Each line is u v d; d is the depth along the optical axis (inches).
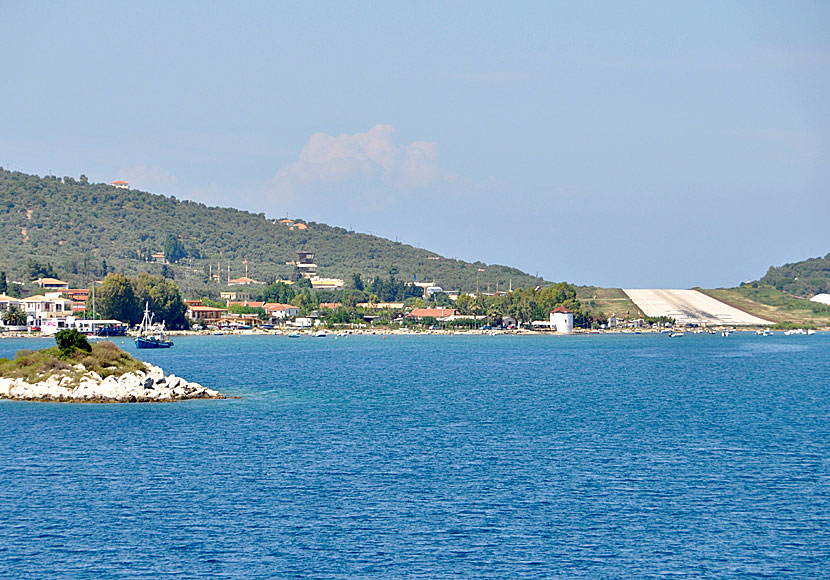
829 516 6008.9
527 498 6437.0
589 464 7613.2
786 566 5113.2
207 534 5610.2
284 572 4997.5
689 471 7327.8
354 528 5733.3
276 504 6264.8
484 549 5359.3
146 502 6309.1
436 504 6274.6
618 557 5241.1
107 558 5196.9
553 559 5206.7
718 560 5201.8
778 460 7805.1
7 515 5994.1
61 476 7086.6
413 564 5123.0
